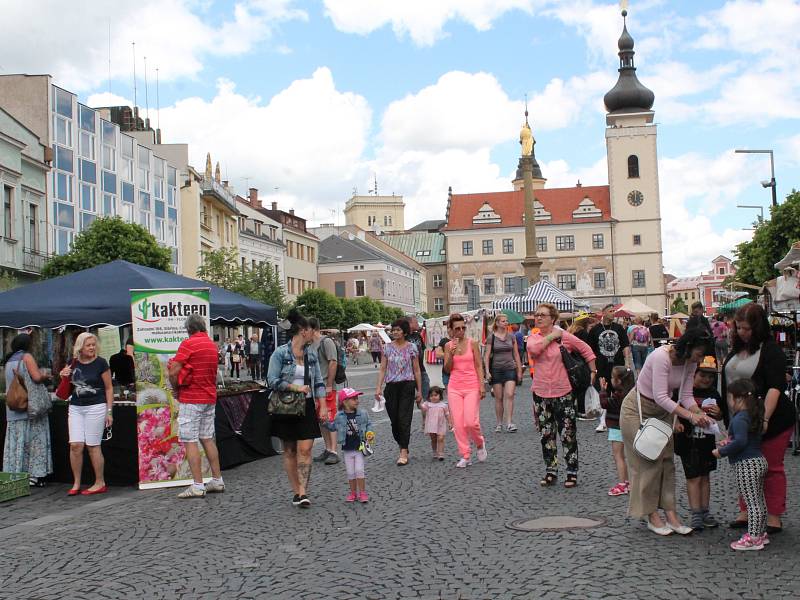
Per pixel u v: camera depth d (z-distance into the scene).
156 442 12.27
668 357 7.76
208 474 12.56
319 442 16.36
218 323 16.36
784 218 47.78
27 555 8.20
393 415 12.91
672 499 7.84
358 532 8.48
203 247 61.19
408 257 126.38
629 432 7.97
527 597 6.08
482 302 111.31
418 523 8.73
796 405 12.05
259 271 61.44
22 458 12.49
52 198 40.19
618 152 107.31
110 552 8.14
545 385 10.48
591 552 7.24
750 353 7.70
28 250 37.22
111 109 59.31
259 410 14.88
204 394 11.26
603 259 107.62
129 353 16.34
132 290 12.21
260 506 10.23
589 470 11.52
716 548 7.27
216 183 65.69
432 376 18.67
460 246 112.12
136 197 49.56
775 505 7.63
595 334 15.94
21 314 13.08
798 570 6.52
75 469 11.96
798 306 13.33
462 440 12.30
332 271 103.38
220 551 7.95
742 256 60.31
